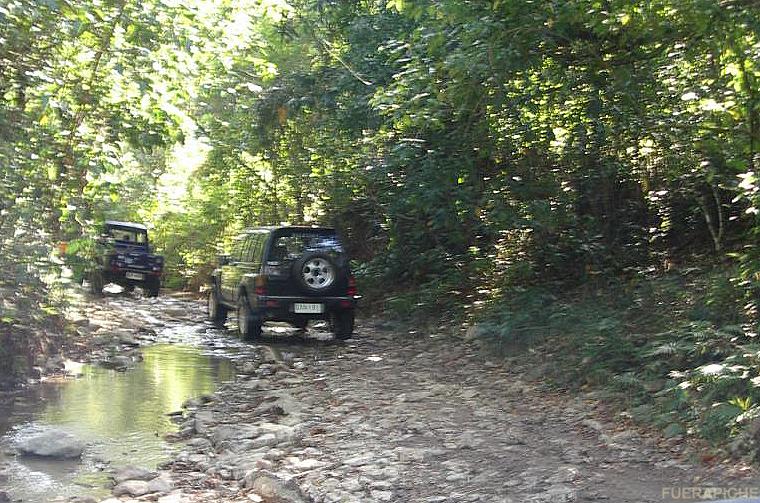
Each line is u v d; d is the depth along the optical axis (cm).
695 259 1460
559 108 1480
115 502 637
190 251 3009
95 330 1554
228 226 2827
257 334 1587
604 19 1035
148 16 1093
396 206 1797
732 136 1135
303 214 2328
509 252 1683
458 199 1583
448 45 1102
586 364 1036
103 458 769
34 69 1066
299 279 1540
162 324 1855
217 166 2470
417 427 857
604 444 769
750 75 1055
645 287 1297
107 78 1123
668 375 927
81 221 1195
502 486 658
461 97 1126
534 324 1303
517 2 1038
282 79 1891
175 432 871
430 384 1111
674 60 1215
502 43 1079
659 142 1377
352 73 1606
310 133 2097
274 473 710
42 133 1090
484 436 821
